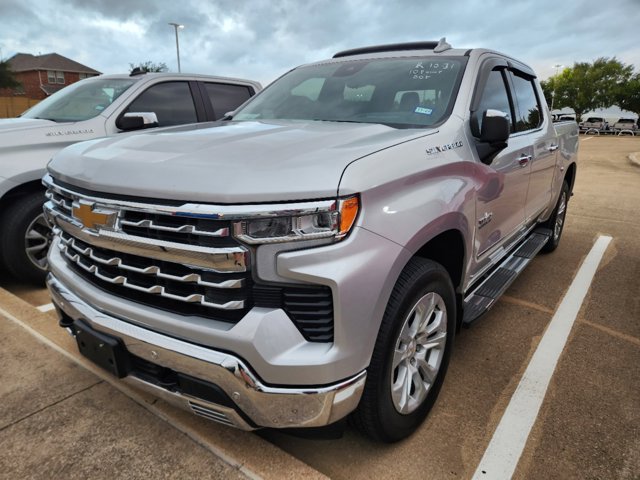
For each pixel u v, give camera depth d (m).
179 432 2.29
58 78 56.06
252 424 1.87
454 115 2.62
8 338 3.10
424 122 2.61
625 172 13.87
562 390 2.73
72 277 2.27
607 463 2.17
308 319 1.74
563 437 2.34
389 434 2.15
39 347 3.00
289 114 3.09
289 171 1.72
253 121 2.91
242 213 1.65
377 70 3.13
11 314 3.40
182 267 1.81
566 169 5.00
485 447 2.28
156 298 1.95
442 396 2.67
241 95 5.93
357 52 3.61
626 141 34.03
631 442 2.31
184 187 1.73
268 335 1.71
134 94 4.81
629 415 2.51
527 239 4.43
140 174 1.86
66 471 2.06
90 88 5.01
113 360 2.02
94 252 2.09
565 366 2.99
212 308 1.81
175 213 1.73
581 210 7.96
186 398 1.92
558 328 3.51
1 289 3.81
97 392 2.58
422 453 2.24
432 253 2.51
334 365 1.73
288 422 1.79
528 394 2.69
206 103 5.48
